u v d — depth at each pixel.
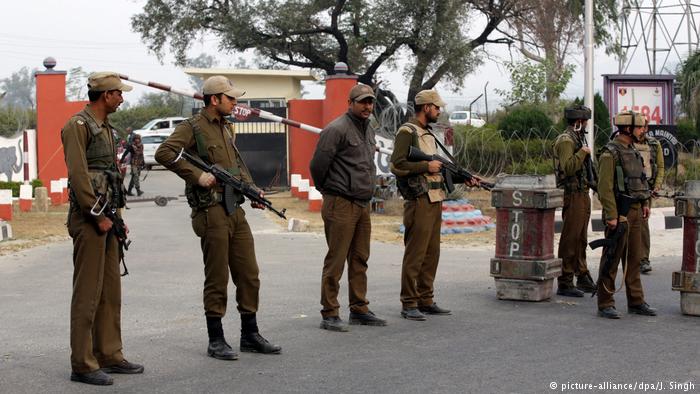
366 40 38.09
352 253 9.09
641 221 9.75
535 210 10.45
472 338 8.55
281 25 37.91
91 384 6.90
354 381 7.00
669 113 26.05
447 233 17.42
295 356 7.82
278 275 12.42
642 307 9.77
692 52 35.72
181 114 58.75
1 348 8.14
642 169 9.77
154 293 11.09
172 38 40.31
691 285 9.66
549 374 7.21
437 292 11.16
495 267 10.61
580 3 42.22
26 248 15.71
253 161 27.66
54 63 26.86
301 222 17.70
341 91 25.03
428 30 38.22
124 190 7.12
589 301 10.66
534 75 36.72
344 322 9.18
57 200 24.39
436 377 7.12
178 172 7.42
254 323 7.93
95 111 6.91
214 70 33.41
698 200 9.58
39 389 6.78
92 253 6.87
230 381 7.01
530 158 24.81
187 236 17.08
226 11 39.34
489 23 41.84
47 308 10.14
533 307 10.21
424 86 39.69
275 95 34.12
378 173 21.84
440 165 9.36
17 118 29.38
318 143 8.82
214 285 7.66
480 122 38.56
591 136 16.73
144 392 6.71
